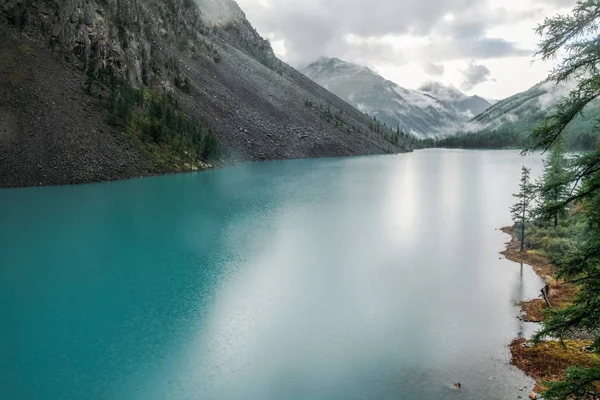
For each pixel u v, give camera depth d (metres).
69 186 75.94
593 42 11.22
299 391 21.20
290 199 79.25
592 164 12.39
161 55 144.88
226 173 111.38
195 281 36.72
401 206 74.25
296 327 28.44
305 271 39.88
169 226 55.84
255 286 35.94
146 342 26.12
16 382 21.80
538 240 47.25
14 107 78.88
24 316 29.50
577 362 22.72
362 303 32.56
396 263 42.66
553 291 34.12
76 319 29.09
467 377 22.23
